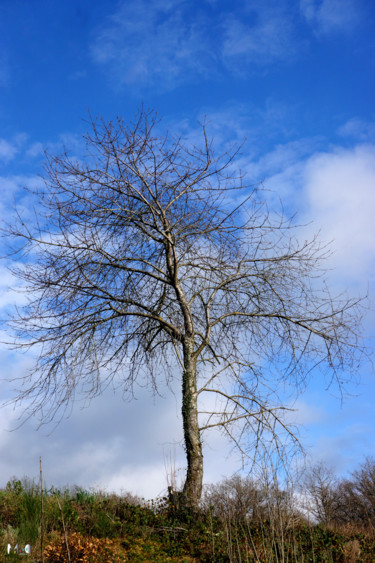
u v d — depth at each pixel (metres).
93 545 6.46
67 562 6.13
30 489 8.09
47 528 7.30
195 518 8.55
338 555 7.58
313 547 7.42
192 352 10.36
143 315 10.55
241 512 8.07
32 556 6.33
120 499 9.09
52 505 7.87
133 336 10.70
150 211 10.66
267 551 6.89
